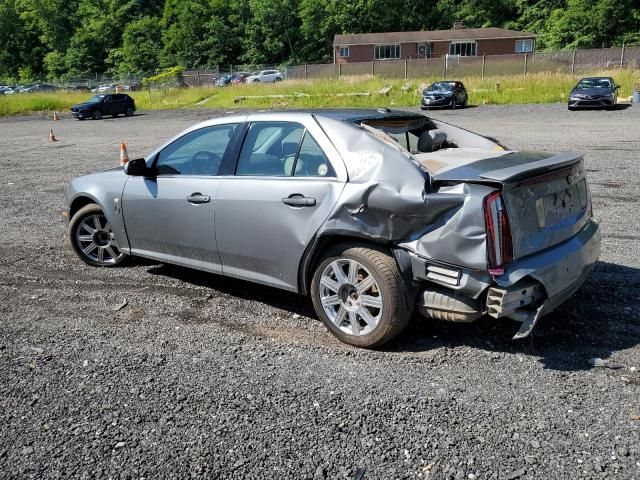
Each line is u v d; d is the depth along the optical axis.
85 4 96.50
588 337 3.90
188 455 2.78
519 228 3.40
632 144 14.03
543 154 4.11
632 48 37.09
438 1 82.38
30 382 3.53
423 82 35.22
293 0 84.88
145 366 3.71
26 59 98.00
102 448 2.85
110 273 5.64
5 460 2.78
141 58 89.19
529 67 37.12
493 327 4.11
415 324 4.22
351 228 3.69
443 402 3.18
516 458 2.69
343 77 38.88
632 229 6.64
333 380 3.46
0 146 19.59
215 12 88.94
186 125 26.50
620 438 2.81
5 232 7.57
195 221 4.59
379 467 2.66
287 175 4.09
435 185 3.49
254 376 3.54
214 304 4.77
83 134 23.69
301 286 4.11
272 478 2.61
